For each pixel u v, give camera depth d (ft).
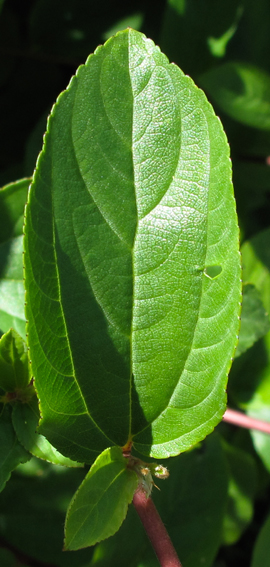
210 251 0.61
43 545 0.92
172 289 0.62
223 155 0.60
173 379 0.63
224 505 0.92
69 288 0.62
